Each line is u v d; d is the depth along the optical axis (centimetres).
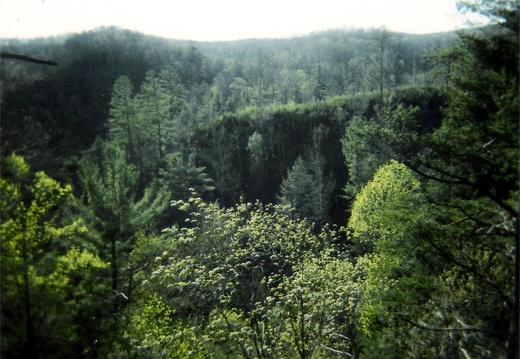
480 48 798
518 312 760
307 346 1257
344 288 1301
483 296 926
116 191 1409
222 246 1248
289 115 6269
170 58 10650
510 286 884
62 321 938
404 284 978
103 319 1118
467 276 974
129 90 4247
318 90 7969
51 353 940
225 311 1223
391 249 1055
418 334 993
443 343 952
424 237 909
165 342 1249
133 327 1223
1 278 864
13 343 860
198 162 5353
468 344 898
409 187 2080
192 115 6569
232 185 5012
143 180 4097
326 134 5738
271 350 1214
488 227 877
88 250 1312
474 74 815
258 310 1166
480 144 787
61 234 1052
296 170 4338
